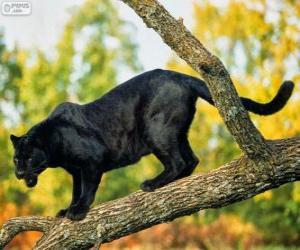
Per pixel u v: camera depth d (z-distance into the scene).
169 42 6.37
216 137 25.89
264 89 14.31
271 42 14.40
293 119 13.98
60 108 7.79
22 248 19.52
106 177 26.98
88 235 7.30
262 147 6.71
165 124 7.38
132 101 7.50
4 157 26.20
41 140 7.73
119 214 7.23
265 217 25.44
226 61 19.36
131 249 22.98
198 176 7.10
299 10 14.27
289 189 21.41
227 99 6.47
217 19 17.12
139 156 7.64
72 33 28.41
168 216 7.12
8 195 26.48
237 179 6.89
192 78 7.52
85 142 7.53
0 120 33.38
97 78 29.05
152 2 6.34
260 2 14.63
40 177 24.14
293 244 25.17
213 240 24.80
